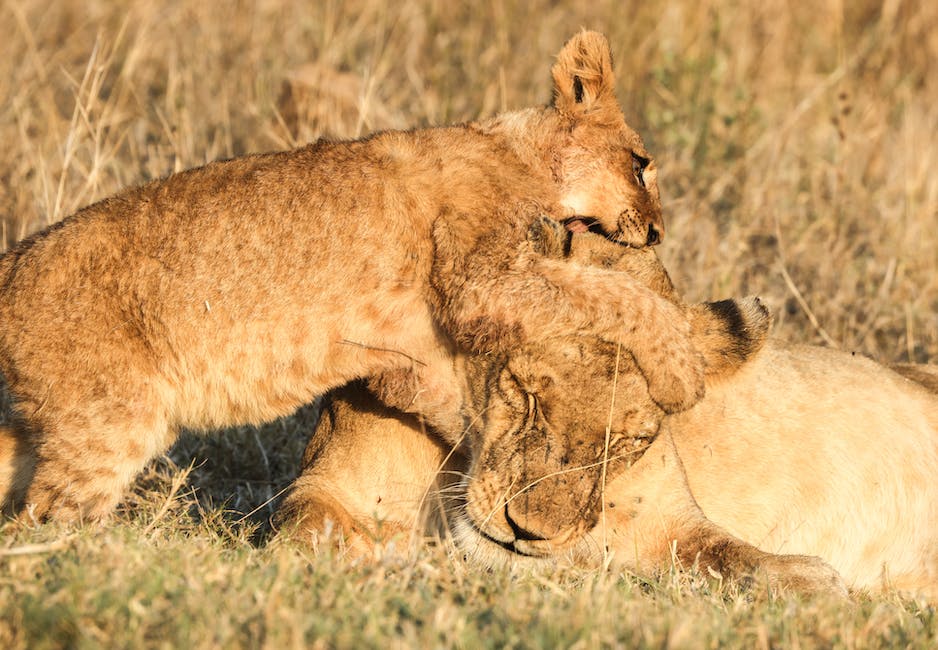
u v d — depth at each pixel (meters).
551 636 6.26
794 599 7.47
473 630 6.33
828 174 17.36
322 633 6.05
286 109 16.67
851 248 15.62
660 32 20.53
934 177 16.88
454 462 9.44
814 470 9.86
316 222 9.55
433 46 20.75
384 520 9.24
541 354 8.62
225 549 8.30
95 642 5.76
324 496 9.48
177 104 17.14
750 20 22.06
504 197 9.75
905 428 10.18
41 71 16.89
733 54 20.81
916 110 20.00
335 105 16.56
